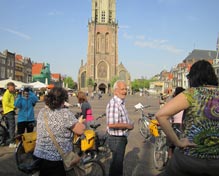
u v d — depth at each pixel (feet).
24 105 32.32
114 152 18.43
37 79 343.67
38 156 13.41
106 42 371.97
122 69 377.50
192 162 9.33
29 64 320.09
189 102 9.43
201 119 9.27
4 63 241.96
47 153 13.26
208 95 9.37
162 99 49.24
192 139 9.36
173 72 365.81
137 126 56.44
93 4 372.79
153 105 134.21
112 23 371.35
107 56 370.53
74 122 13.57
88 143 21.06
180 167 9.59
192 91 9.56
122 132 18.43
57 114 13.52
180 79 334.65
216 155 9.25
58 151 13.28
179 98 9.52
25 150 14.70
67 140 13.53
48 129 13.30
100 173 19.80
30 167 13.78
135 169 25.75
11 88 34.83
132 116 77.05
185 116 9.71
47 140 13.32
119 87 18.62
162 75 499.51
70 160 13.39
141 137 43.65
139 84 547.08
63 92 13.83
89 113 28.17
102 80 369.50
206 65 10.11
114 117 18.16
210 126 9.22
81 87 374.02
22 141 15.06
